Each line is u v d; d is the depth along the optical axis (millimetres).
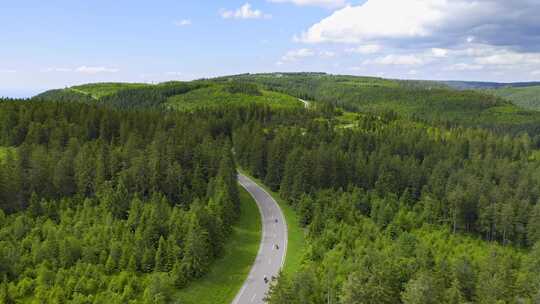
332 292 56250
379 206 99250
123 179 91562
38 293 59688
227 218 89312
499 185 122688
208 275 71562
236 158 148125
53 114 133875
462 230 108625
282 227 96625
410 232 91625
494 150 180125
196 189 96812
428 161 136250
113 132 131750
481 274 60344
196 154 107812
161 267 68062
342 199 97438
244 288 68125
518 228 101750
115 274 66938
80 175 91750
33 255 68688
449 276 60750
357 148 147375
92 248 69750
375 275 53094
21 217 77688
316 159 116875
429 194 112000
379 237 82438
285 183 112375
